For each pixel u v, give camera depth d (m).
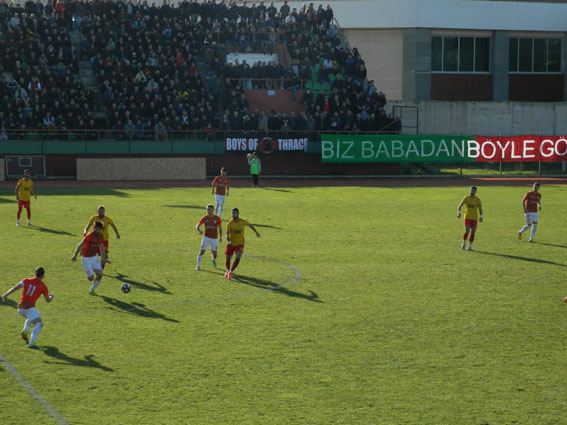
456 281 46.38
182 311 38.84
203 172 113.44
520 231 61.72
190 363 30.67
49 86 110.88
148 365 30.39
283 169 118.44
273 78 124.12
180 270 48.94
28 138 108.94
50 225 66.06
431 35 146.12
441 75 148.75
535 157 123.31
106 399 26.75
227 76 121.00
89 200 84.38
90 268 42.03
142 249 55.91
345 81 125.00
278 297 42.03
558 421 25.27
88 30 121.75
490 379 29.17
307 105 121.81
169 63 121.06
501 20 147.75
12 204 80.00
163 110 114.19
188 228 65.50
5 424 24.44
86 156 111.00
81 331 35.00
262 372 29.70
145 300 40.97
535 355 32.12
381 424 24.86
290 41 134.50
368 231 65.25
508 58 151.25
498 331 35.62
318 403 26.61
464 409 26.22
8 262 50.00
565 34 153.25
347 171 120.38
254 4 137.50
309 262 51.91
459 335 34.91
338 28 143.50
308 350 32.53
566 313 38.97
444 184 109.56
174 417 25.25
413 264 51.47
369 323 36.84
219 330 35.44
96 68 117.31
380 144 118.94
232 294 42.62
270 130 116.19
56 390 27.56
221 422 24.86
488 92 151.50
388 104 138.00
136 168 111.06
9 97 110.25
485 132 140.75
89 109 112.00
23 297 32.59
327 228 66.62
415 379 29.11
